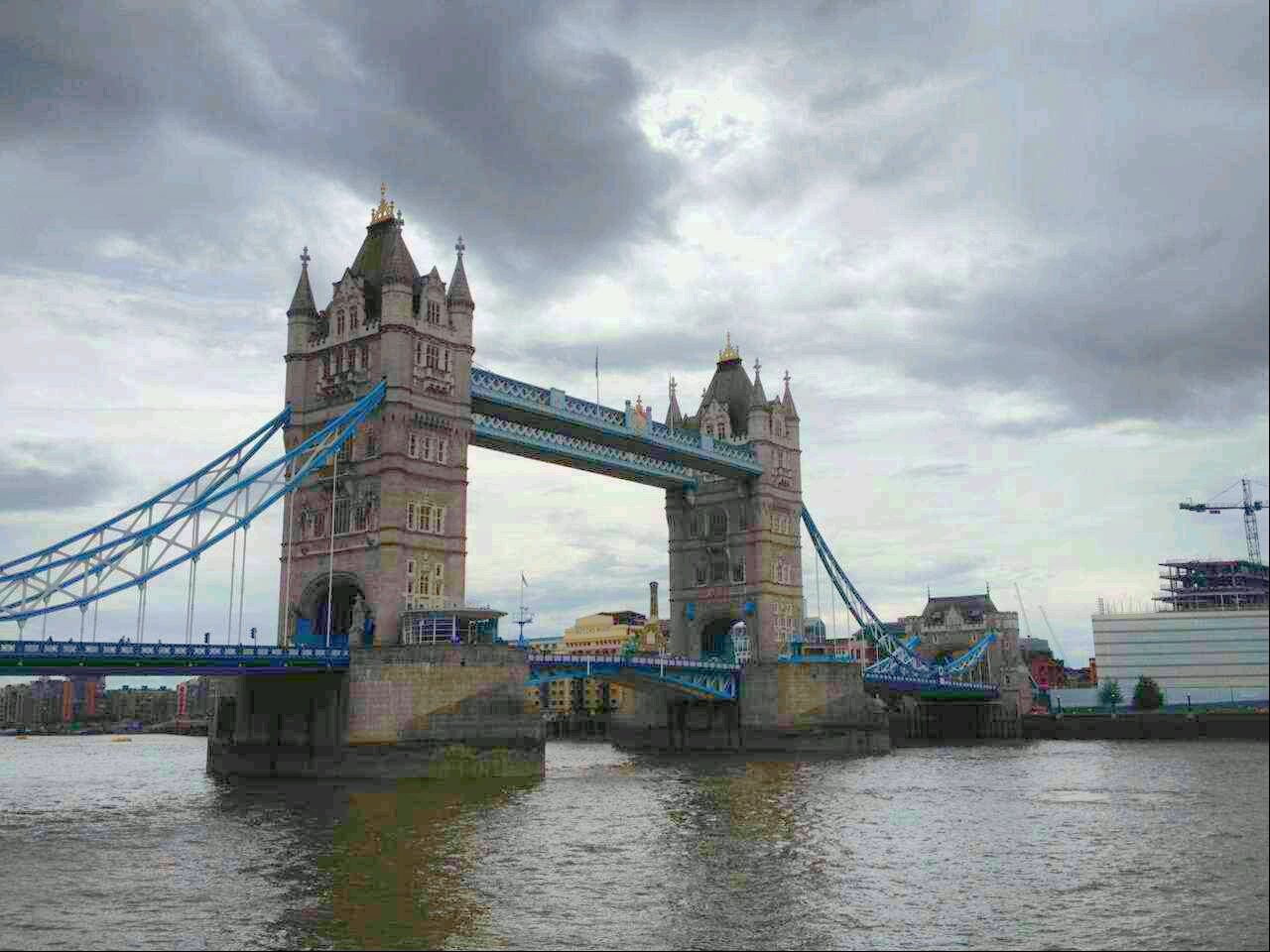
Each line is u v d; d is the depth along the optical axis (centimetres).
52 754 18450
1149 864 3578
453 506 9956
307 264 10606
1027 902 3722
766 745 13400
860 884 4284
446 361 10100
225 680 9981
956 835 5506
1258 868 1165
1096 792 6750
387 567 9294
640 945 3394
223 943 3466
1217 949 1486
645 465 13325
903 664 16150
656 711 14600
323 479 9812
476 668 8888
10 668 6950
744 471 14112
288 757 9006
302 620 9894
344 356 10025
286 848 5231
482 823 6047
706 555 14700
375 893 4153
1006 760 11194
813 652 14062
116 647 7412
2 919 3797
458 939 3478
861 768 10438
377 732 8550
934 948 3238
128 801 7625
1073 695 17075
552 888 4256
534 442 11425
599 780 8819
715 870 4625
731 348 15475
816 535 15238
